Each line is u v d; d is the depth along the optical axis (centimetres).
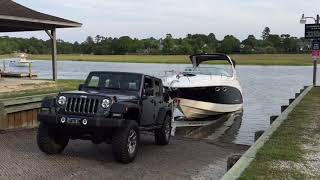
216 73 2314
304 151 921
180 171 957
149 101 1123
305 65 9094
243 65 9075
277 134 1108
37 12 1998
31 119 1448
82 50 14150
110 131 968
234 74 2402
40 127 1009
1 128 1323
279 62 9825
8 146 1092
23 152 1038
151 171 938
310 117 1420
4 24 1808
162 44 13450
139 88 1084
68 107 972
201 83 2138
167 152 1159
